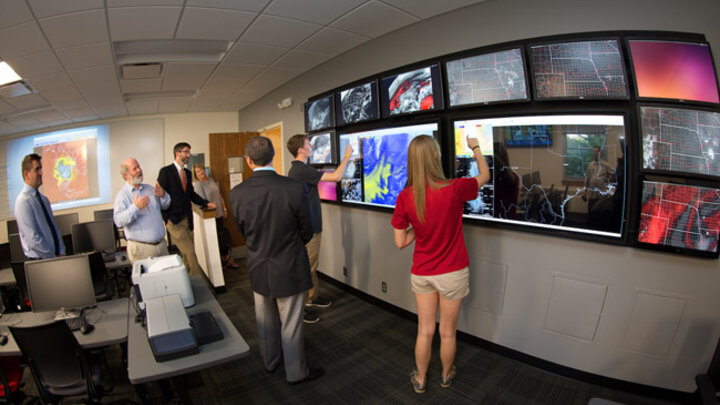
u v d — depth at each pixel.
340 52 3.21
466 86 2.11
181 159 3.29
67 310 1.93
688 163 1.58
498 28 2.05
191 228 3.44
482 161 1.80
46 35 2.35
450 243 1.69
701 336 1.63
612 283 1.79
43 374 1.57
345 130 3.14
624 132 1.65
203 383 2.07
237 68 3.61
